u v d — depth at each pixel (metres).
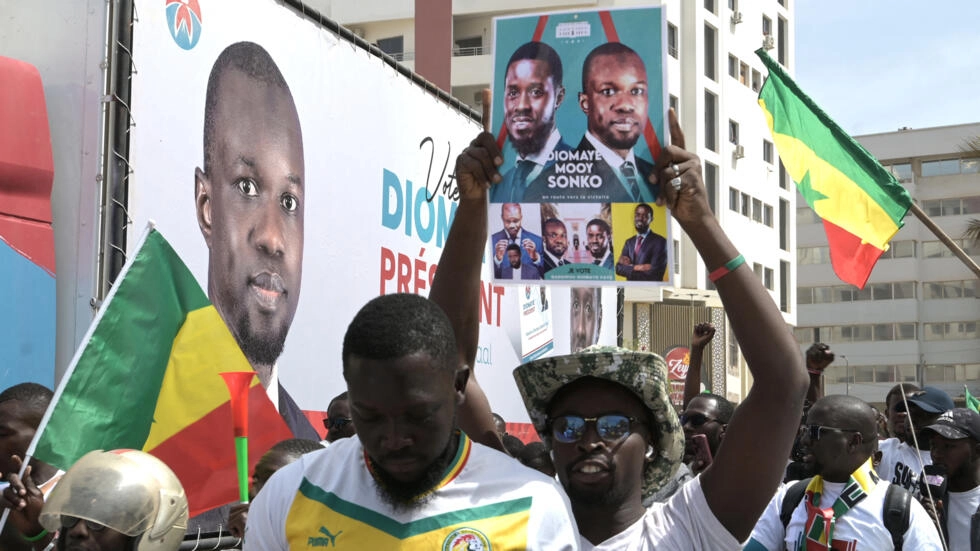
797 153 7.16
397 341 2.16
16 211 4.70
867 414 4.67
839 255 7.13
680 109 30.23
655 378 2.63
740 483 2.60
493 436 3.02
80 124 4.93
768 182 35.16
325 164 6.48
